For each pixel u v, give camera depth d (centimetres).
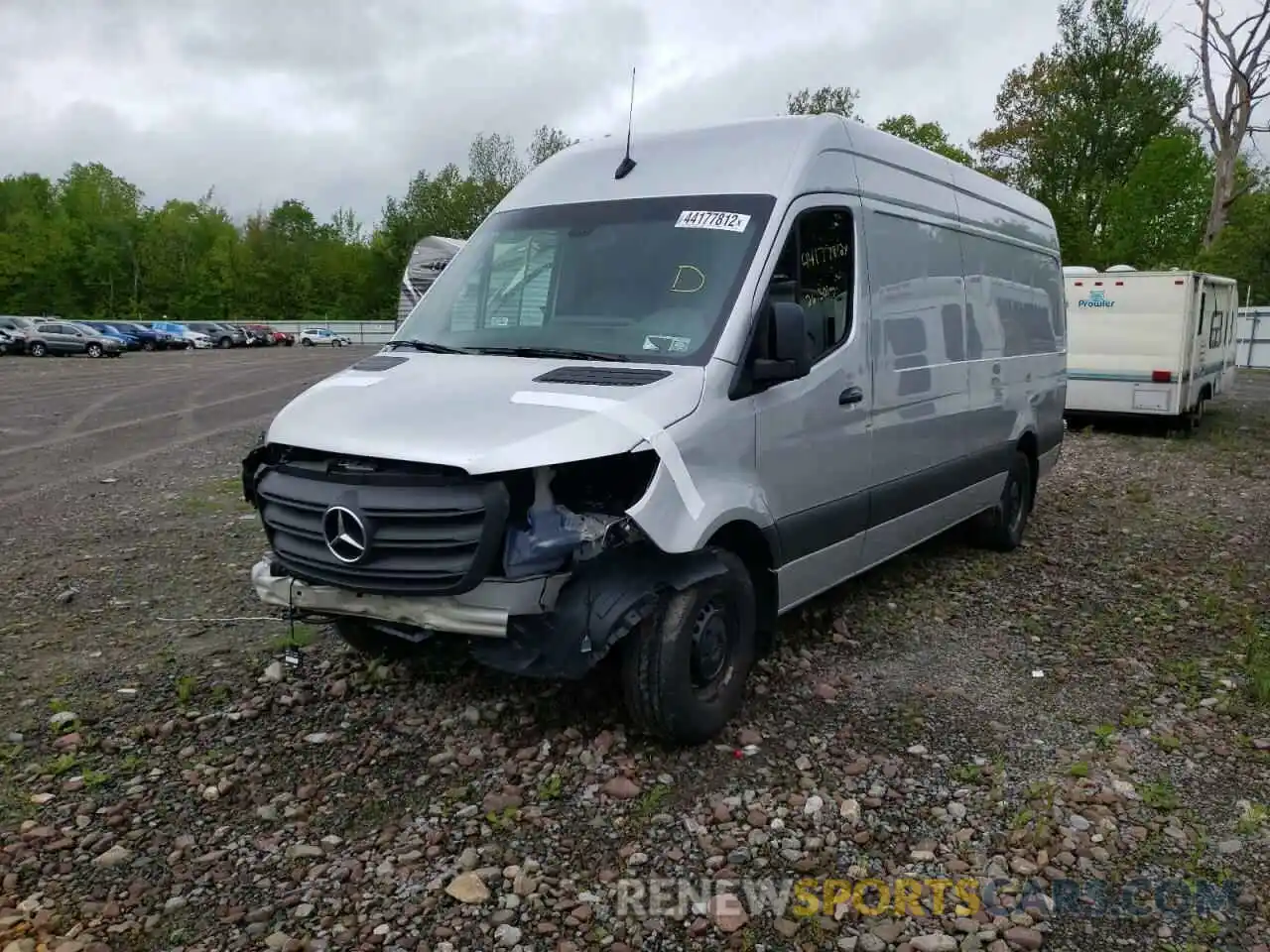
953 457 646
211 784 402
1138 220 4159
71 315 7794
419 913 322
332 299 8525
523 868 346
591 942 310
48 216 8262
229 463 1234
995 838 368
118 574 709
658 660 403
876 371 537
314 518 399
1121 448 1423
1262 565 749
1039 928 318
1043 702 489
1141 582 700
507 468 362
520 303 491
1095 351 1529
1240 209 3941
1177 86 4247
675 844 362
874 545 565
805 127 502
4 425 1641
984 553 775
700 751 428
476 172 6931
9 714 469
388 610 397
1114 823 378
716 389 420
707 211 476
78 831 369
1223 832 374
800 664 526
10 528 866
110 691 494
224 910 325
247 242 8475
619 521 380
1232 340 1953
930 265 604
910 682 510
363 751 429
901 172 581
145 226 8356
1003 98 4941
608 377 416
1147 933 317
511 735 441
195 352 5094
